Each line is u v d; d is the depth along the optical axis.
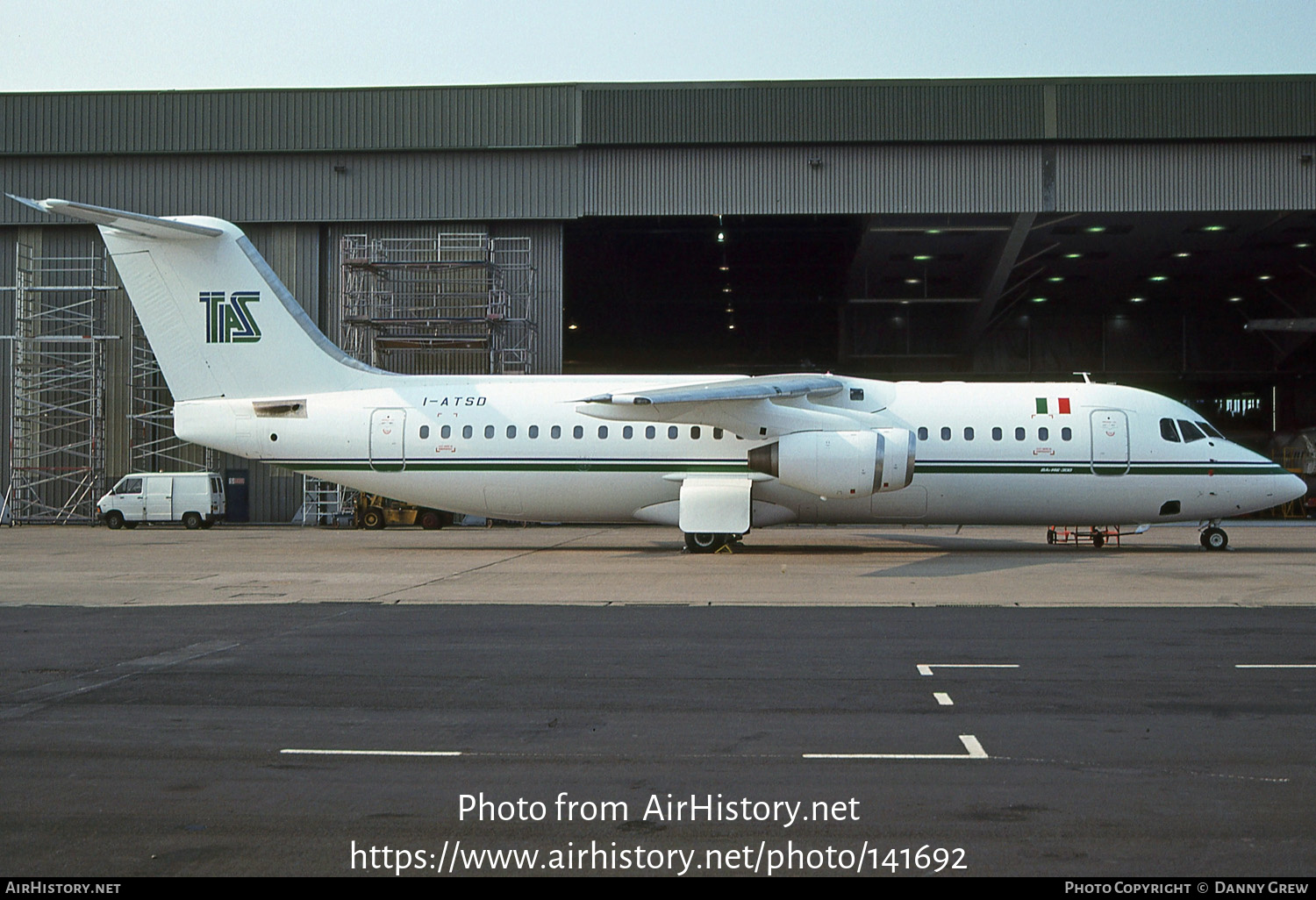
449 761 6.95
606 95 34.47
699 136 34.12
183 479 34.97
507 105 35.00
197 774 6.68
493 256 36.09
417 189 35.53
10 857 5.32
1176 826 5.71
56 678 9.47
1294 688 9.01
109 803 6.13
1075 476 22.88
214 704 8.49
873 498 23.16
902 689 9.00
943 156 33.69
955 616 13.11
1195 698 8.62
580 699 8.65
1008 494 23.08
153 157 36.00
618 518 23.73
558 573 18.44
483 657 10.41
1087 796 6.21
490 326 35.78
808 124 33.78
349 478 23.64
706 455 22.73
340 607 13.99
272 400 23.61
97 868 5.19
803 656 10.42
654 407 21.59
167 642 11.29
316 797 6.23
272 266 36.44
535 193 35.12
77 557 22.12
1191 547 24.89
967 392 23.47
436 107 35.22
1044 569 18.97
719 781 6.51
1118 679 9.35
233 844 5.50
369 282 36.50
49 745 7.33
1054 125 33.06
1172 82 32.78
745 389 20.42
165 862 5.27
